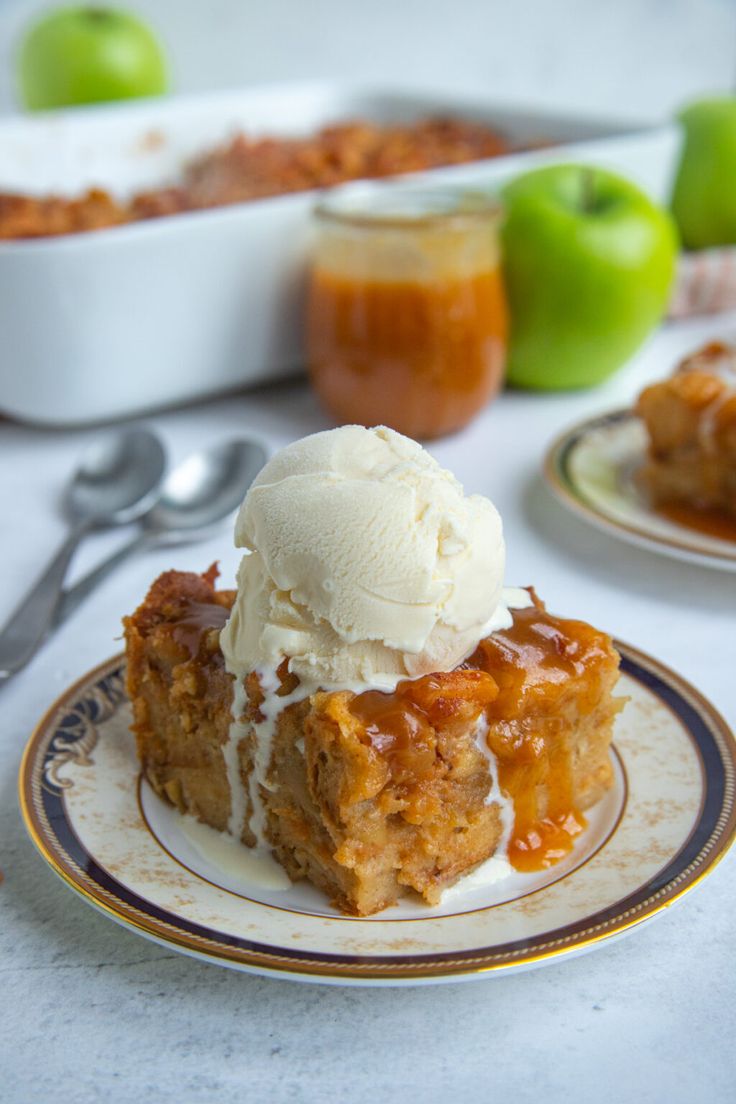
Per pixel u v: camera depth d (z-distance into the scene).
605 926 0.58
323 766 0.63
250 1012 0.59
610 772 0.66
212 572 0.71
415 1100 0.54
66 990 0.60
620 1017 0.58
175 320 0.88
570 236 0.89
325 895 0.64
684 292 1.00
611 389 0.94
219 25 1.25
